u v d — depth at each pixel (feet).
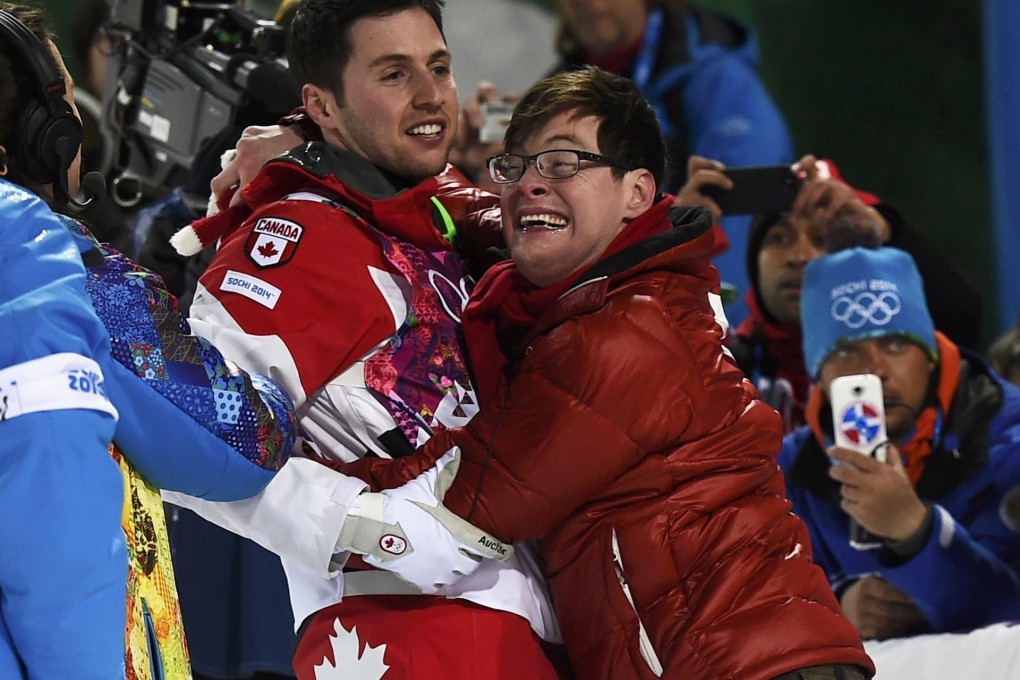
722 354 25.57
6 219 19.75
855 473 33.35
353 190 26.37
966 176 85.61
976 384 36.47
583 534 24.79
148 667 21.34
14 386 18.89
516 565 26.04
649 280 25.43
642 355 24.50
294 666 26.58
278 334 25.14
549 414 24.29
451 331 26.89
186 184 34.14
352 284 25.72
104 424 19.49
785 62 87.56
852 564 36.37
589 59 58.95
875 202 40.37
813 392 36.73
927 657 32.42
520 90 80.38
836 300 36.09
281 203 26.61
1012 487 35.27
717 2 87.81
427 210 27.53
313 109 28.04
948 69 85.81
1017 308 65.36
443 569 24.40
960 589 33.81
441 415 26.25
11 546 18.58
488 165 26.40
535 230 25.80
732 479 24.81
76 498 18.86
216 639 32.14
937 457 35.76
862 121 86.89
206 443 21.71
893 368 35.55
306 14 27.73
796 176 39.63
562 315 25.26
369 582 25.61
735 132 57.21
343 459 25.89
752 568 24.29
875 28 86.48
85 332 19.89
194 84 33.58
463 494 24.32
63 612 18.69
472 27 80.64
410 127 27.30
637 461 24.57
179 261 33.96
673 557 24.36
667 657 23.91
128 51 35.14
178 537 32.55
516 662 25.43
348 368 25.85
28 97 21.33
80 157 23.44
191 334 22.08
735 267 53.83
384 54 27.07
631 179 26.27
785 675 23.40
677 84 57.67
